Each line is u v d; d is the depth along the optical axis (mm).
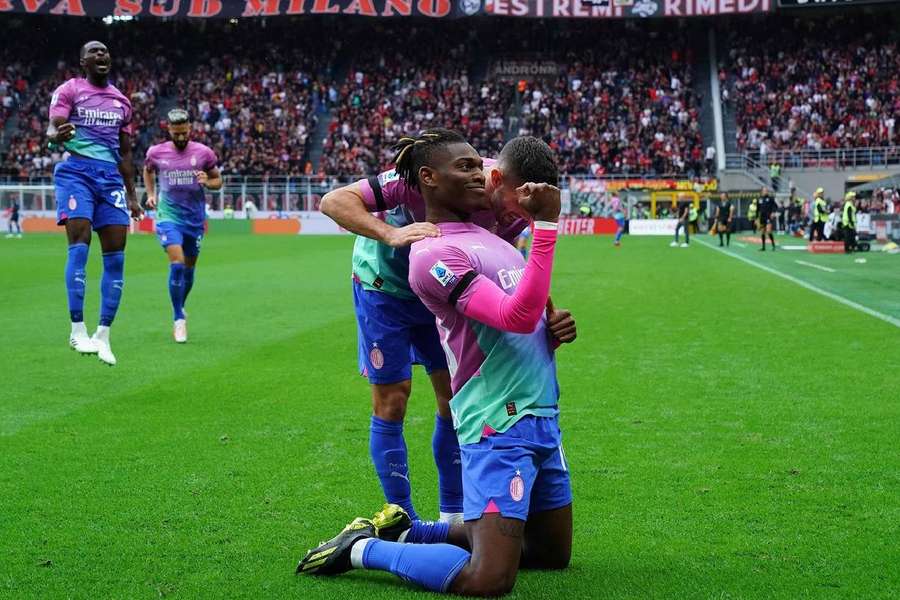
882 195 36938
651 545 4234
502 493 3562
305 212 44500
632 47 50594
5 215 44719
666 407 7074
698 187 43094
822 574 3873
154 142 47906
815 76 47156
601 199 44062
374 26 51906
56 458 5723
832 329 11242
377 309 4496
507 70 51125
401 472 4520
